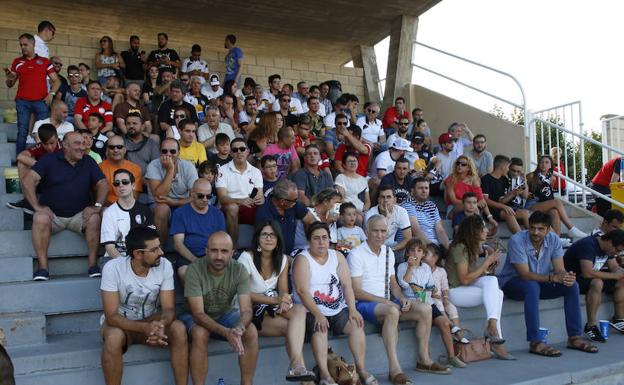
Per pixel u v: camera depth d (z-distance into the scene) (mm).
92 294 5070
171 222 5398
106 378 4238
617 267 6934
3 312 4758
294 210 5961
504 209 7957
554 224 8117
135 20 11680
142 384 4449
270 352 4895
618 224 6781
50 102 8008
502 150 10141
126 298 4418
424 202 7137
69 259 5574
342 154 8414
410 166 8820
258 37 12750
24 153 6098
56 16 11320
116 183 5258
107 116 8094
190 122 6977
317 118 10117
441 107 11258
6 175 6434
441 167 9375
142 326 4230
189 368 4461
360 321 5012
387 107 12016
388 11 11703
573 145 9414
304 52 13688
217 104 9398
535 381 5062
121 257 4469
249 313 4535
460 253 6070
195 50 11172
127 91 8461
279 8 11336
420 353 5383
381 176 8312
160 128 8273
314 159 6957
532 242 6297
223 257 4457
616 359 5742
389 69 12109
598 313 6988
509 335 6230
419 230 6805
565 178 9109
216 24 11992
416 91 11828
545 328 6418
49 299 4914
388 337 5125
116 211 5277
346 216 6219
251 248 5047
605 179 9703
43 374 4223
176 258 5496
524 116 9781
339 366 4734
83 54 10734
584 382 5340
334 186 7148
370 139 10000
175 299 5309
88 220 5383
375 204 7691
